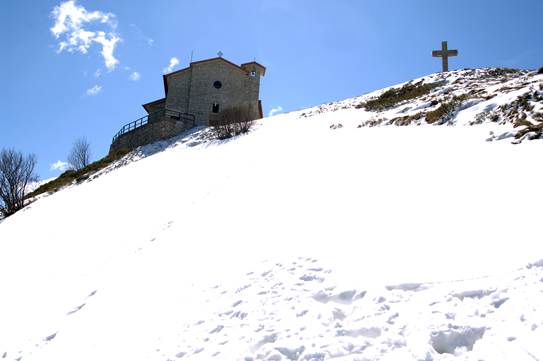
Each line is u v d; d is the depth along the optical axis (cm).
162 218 955
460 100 1158
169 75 3152
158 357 383
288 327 367
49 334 541
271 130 1916
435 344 298
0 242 1321
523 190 525
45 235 1215
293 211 681
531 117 793
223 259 575
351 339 325
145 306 512
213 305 454
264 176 996
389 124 1338
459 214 509
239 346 359
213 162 1483
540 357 256
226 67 3225
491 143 773
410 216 540
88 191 1716
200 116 3094
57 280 780
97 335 483
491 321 305
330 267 460
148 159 2092
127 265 707
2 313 690
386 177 735
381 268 427
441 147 844
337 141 1208
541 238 400
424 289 371
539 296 315
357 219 576
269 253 544
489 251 405
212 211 843
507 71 2369
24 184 2344
